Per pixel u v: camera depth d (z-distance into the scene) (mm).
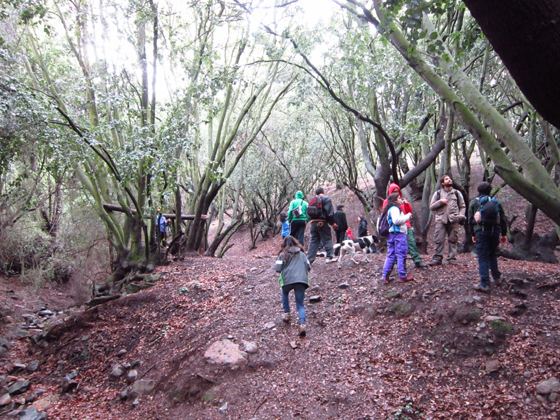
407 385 4262
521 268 6590
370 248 9734
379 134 9914
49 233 12859
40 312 9633
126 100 8969
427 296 5617
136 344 6527
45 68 9617
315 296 6613
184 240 11695
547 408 3541
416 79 8547
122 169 8297
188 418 4520
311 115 16922
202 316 6809
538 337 4383
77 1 9750
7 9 8242
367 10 4160
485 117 3230
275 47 8047
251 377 4906
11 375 6277
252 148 19594
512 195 14117
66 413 5105
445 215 6855
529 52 1821
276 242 19938
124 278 9328
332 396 4312
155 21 9141
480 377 4141
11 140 7371
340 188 19234
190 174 12836
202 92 7641
